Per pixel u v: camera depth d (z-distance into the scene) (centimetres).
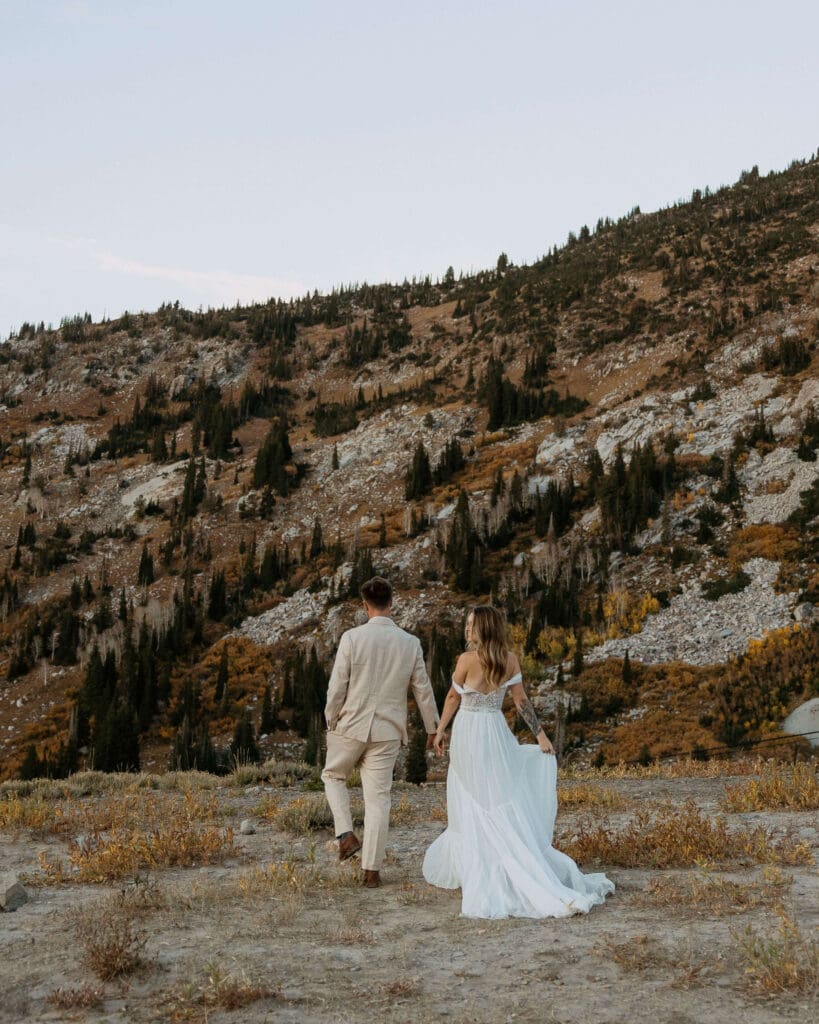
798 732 4638
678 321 13325
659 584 7650
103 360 19488
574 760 5150
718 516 8369
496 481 10125
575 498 9775
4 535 12812
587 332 14288
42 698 8400
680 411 10575
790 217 16438
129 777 1532
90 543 12038
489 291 19412
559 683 6338
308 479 12650
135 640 8981
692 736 5056
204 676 8262
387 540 10225
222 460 14462
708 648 6425
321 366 18238
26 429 16900
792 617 6475
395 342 18038
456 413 13238
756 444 9312
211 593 9469
